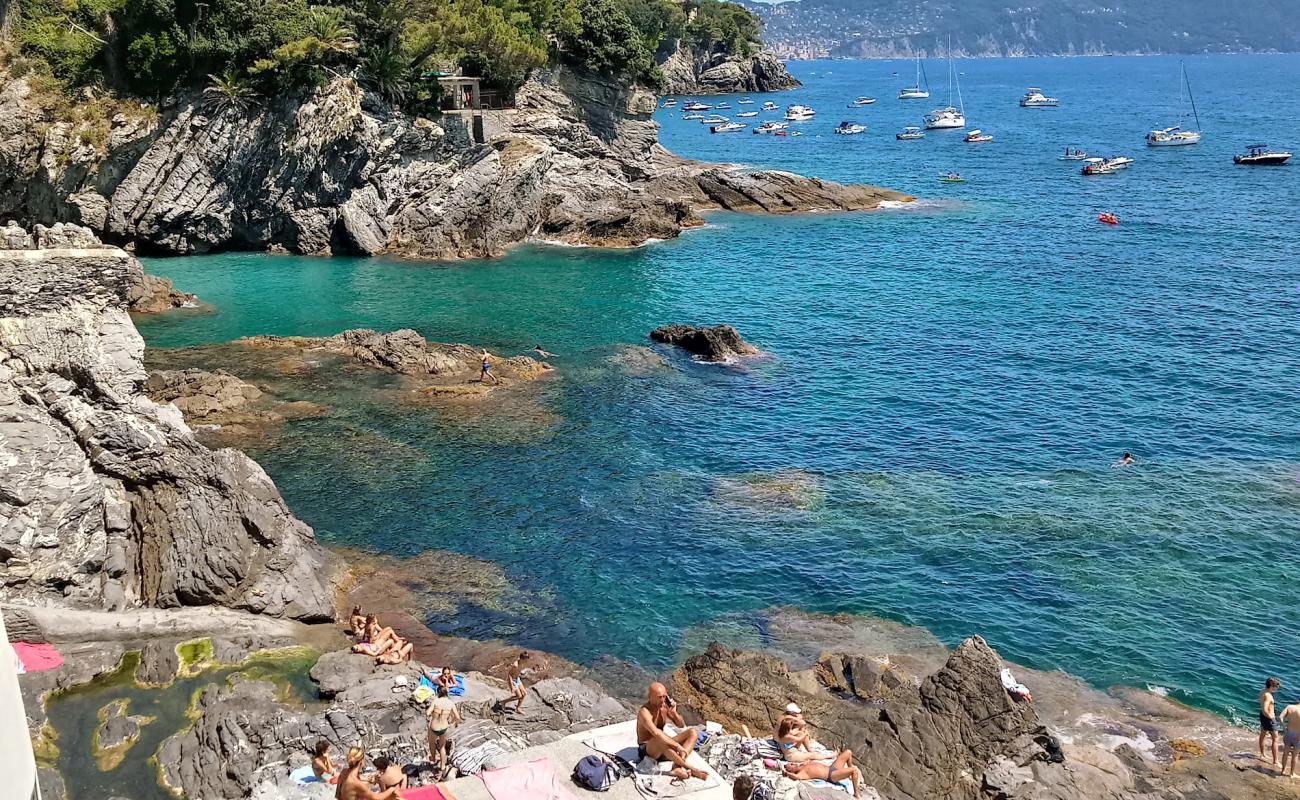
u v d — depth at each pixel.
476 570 35.56
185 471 33.19
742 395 53.28
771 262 84.81
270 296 70.50
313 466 42.81
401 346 55.69
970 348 61.97
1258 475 43.72
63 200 75.62
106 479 32.25
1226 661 31.30
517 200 89.88
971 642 28.81
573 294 73.25
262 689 25.98
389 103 85.25
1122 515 40.16
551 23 109.19
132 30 75.56
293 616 31.12
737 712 27.92
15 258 32.41
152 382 49.09
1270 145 165.50
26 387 31.91
